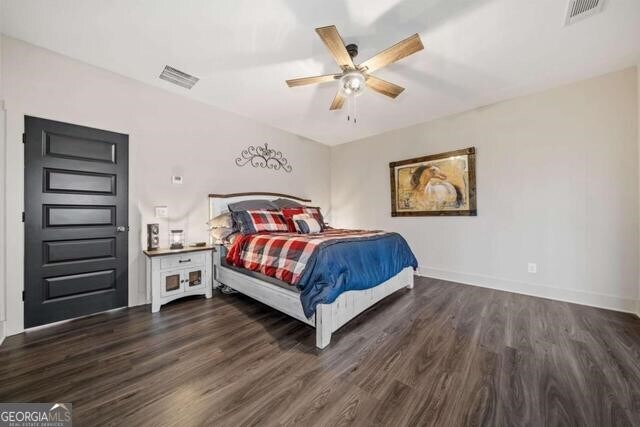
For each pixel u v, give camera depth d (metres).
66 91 2.24
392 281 2.75
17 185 2.00
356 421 1.17
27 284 2.05
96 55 2.23
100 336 1.96
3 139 1.93
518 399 1.29
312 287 1.86
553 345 1.80
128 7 1.70
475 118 3.28
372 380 1.45
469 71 2.44
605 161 2.48
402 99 3.04
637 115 2.33
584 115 2.58
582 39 1.98
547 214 2.79
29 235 2.06
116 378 1.46
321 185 4.86
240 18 1.79
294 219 3.26
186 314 2.40
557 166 2.73
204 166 3.20
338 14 1.75
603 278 2.50
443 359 1.64
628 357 1.64
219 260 3.11
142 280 2.67
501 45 2.06
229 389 1.38
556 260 2.75
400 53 1.75
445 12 1.73
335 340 1.90
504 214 3.07
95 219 2.39
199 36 1.98
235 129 3.51
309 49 2.13
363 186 4.56
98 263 2.41
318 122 3.82
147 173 2.72
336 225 4.96
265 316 2.36
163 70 2.46
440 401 1.28
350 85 1.97
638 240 2.33
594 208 2.54
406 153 3.98
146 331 2.05
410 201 3.89
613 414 1.19
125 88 2.56
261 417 1.19
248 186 3.68
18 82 2.01
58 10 1.72
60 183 2.21
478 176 3.26
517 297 2.82
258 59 2.27
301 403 1.28
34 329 2.07
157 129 2.79
